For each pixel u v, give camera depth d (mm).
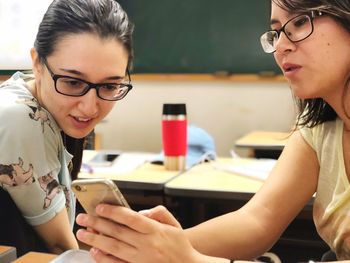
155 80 4062
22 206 1013
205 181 1715
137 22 4000
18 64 1278
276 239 1132
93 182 723
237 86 3902
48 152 1030
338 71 897
